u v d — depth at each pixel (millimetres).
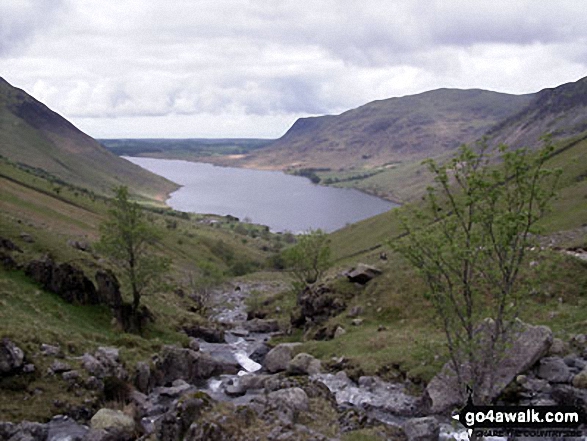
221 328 68875
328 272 76562
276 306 80188
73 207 180500
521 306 20422
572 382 25703
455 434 24094
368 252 134750
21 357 28219
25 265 47562
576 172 104625
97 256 67375
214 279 91500
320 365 37562
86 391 28562
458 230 22109
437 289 21703
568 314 35188
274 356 44531
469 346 20641
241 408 21062
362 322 47688
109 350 34312
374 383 32375
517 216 18875
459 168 20812
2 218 60906
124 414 25531
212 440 19297
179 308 72688
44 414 25656
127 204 51781
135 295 52688
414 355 29812
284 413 22328
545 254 20562
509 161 19266
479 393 21109
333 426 22438
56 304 44438
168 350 38562
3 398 25766
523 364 26781
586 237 55969
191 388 34406
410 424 23234
